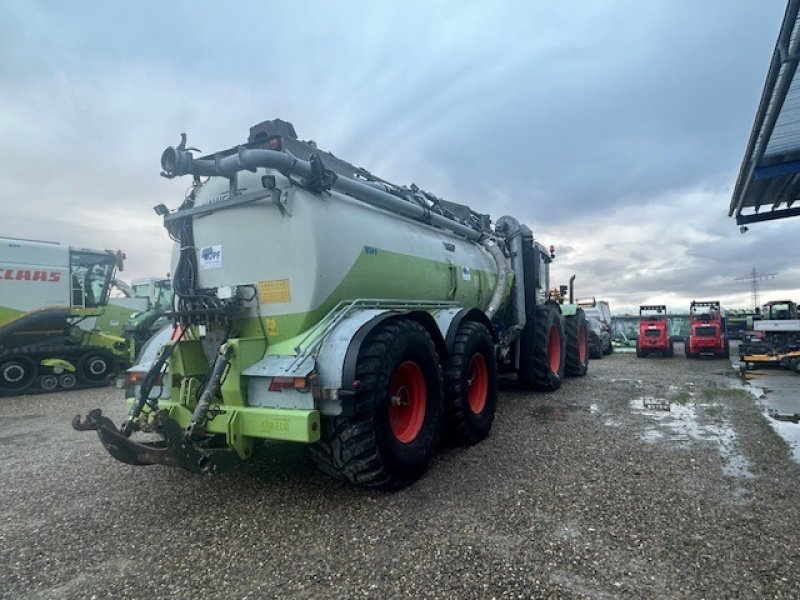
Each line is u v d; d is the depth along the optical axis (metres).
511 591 2.39
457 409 4.62
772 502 3.36
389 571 2.60
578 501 3.42
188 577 2.61
